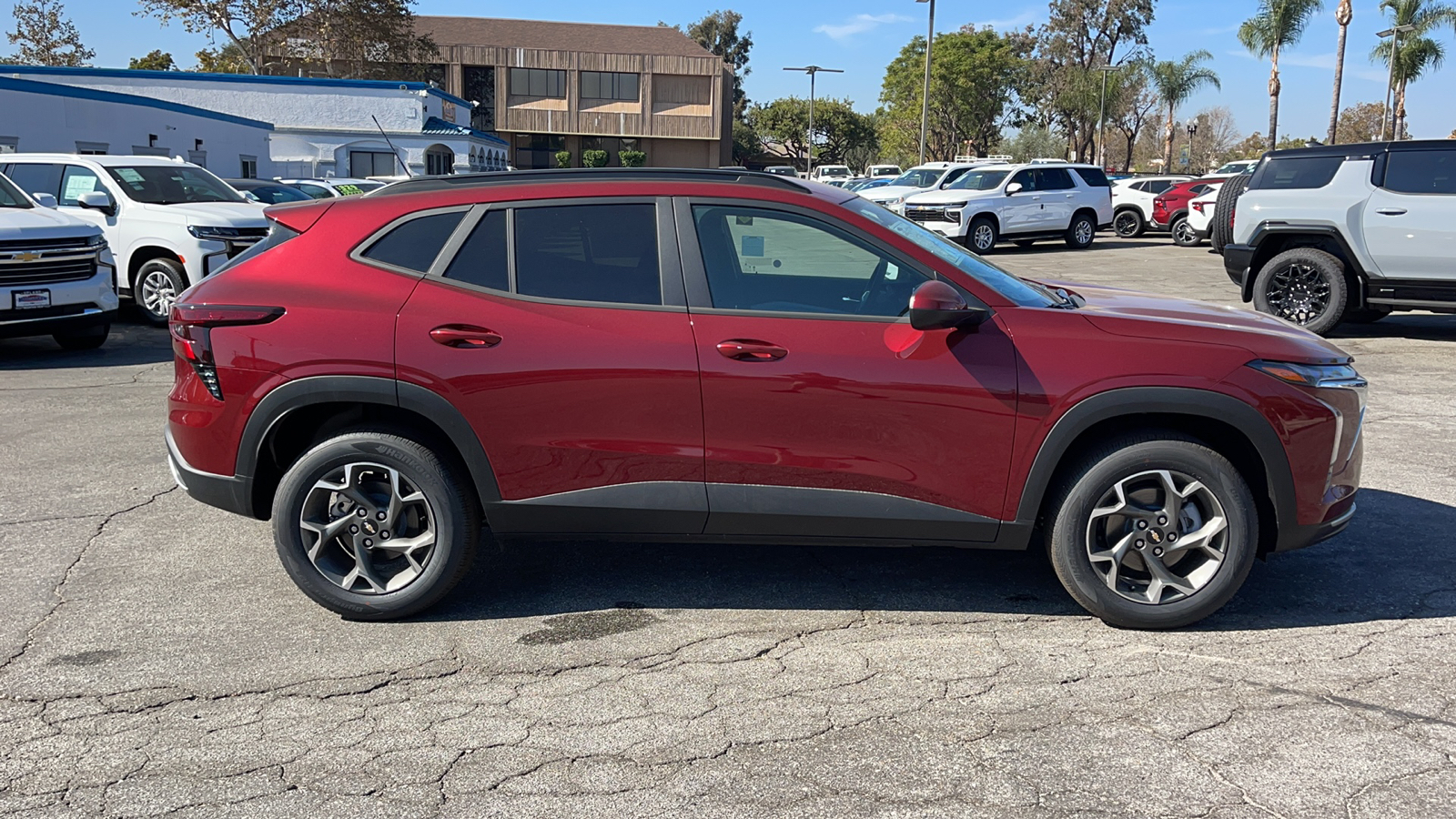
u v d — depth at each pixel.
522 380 3.69
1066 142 66.44
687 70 62.81
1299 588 4.21
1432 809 2.71
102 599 4.14
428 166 37.84
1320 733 3.09
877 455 3.68
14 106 20.06
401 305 3.75
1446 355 9.52
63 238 9.24
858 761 2.96
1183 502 3.71
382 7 44.19
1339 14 40.00
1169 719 3.18
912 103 66.75
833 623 3.91
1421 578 4.31
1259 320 4.01
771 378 3.63
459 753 3.03
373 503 3.87
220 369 3.78
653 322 3.69
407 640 3.79
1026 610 4.03
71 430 6.88
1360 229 9.70
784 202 3.77
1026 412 3.62
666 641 3.78
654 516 3.79
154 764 2.97
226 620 3.96
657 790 2.83
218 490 3.89
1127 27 63.06
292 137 36.34
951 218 21.48
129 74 34.22
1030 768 2.92
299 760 3.00
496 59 61.09
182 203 11.95
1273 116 43.91
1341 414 3.72
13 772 2.94
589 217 3.80
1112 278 16.50
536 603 4.12
